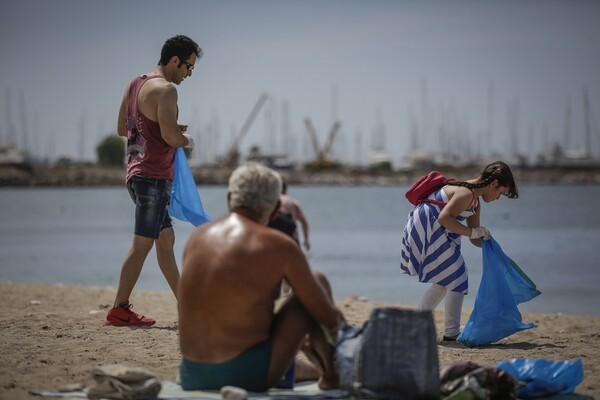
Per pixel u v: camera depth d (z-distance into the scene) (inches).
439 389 426.0
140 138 675.4
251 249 432.5
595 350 637.9
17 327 708.0
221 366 435.2
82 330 687.1
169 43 682.8
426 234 661.9
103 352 589.6
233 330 432.1
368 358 422.6
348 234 3218.5
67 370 530.6
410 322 421.4
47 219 4795.8
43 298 1006.4
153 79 672.4
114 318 703.1
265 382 438.6
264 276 431.8
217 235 439.8
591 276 1756.9
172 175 689.6
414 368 418.9
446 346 658.8
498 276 660.1
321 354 456.4
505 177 661.9
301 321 442.9
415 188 671.1
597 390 493.0
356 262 2055.9
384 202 6845.5
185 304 439.5
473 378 434.0
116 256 2309.3
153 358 569.6
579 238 2997.0
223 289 429.4
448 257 663.1
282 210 938.1
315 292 437.1
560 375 471.8
